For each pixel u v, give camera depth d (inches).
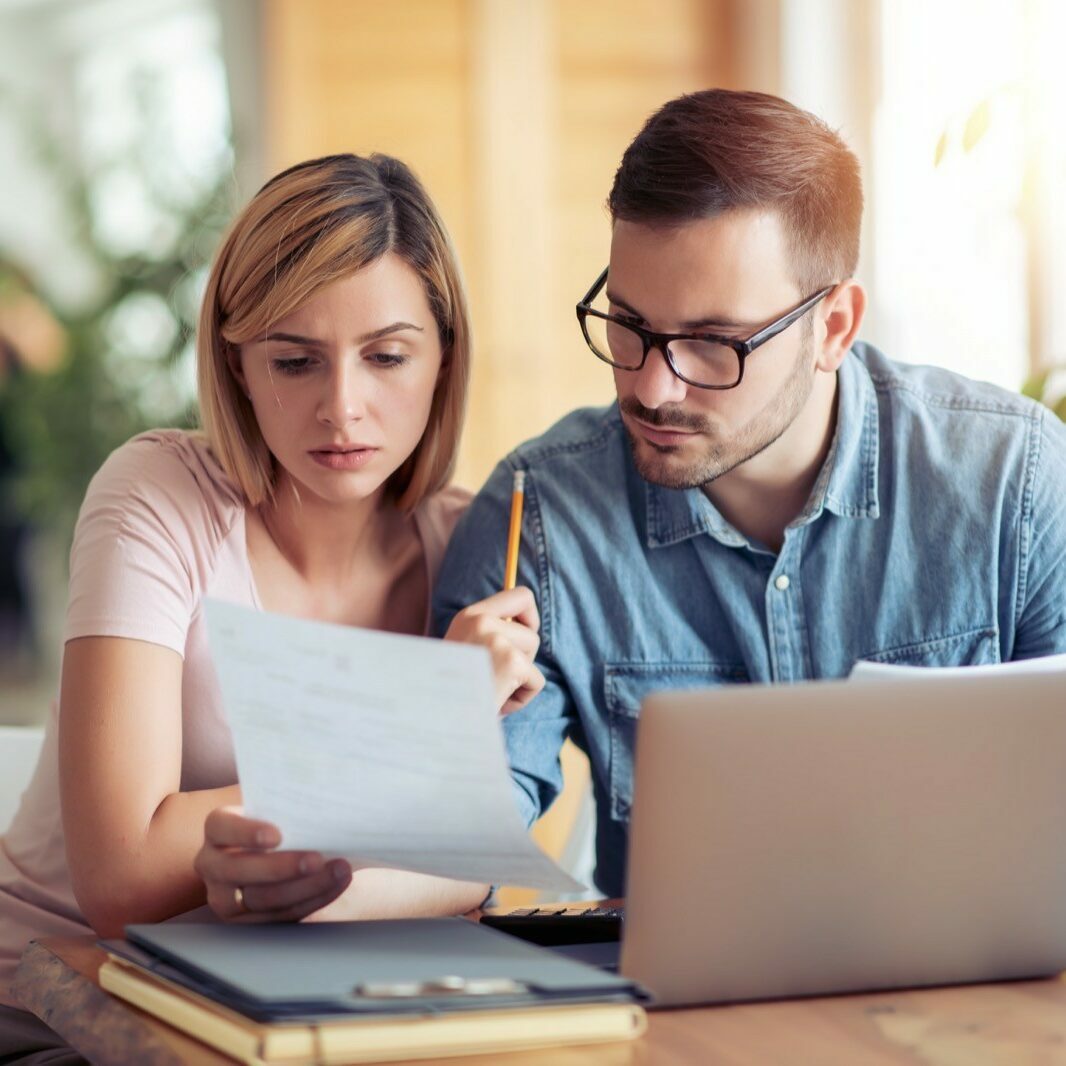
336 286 53.9
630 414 54.2
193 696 56.8
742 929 37.6
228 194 183.5
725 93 54.4
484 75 176.1
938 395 62.2
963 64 138.7
